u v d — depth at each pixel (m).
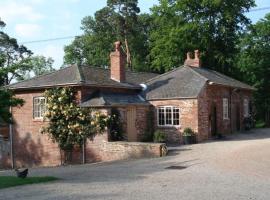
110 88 31.31
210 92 33.97
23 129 31.62
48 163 30.33
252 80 56.78
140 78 37.59
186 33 50.84
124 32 63.53
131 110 31.16
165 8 53.03
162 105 32.78
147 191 14.34
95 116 28.28
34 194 14.31
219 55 50.72
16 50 68.62
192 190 14.35
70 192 14.52
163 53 52.41
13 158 32.09
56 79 30.45
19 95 31.72
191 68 36.22
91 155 28.34
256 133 38.06
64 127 29.22
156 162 22.42
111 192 14.31
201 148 27.14
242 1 50.81
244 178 16.69
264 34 56.97
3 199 13.57
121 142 26.97
